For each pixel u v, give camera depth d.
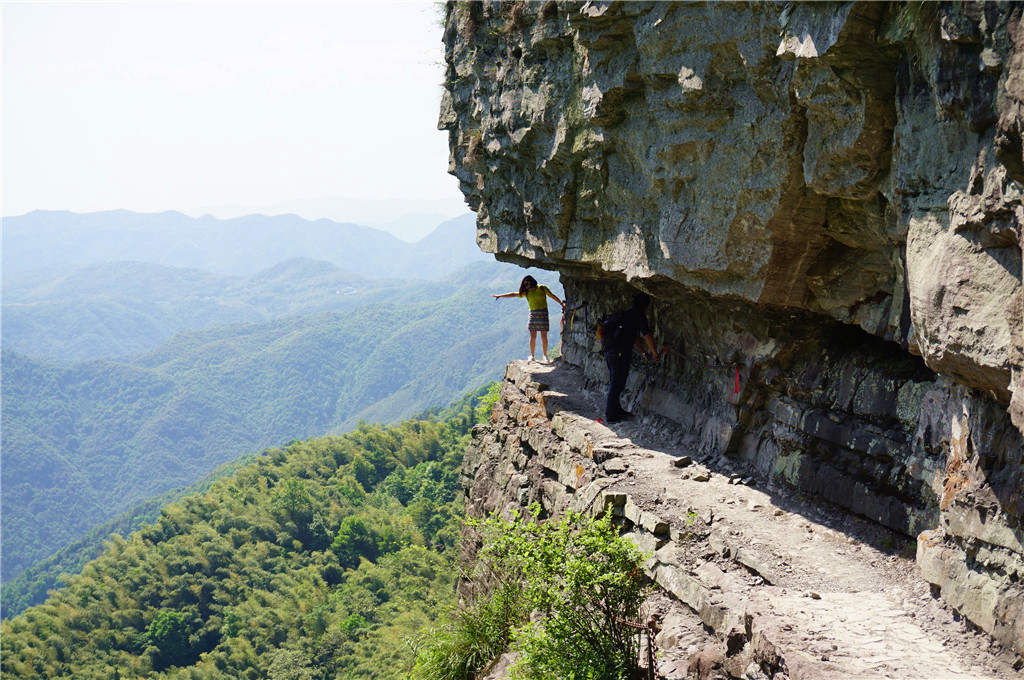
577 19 7.32
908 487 5.38
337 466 112.38
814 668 3.55
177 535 91.19
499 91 11.02
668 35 6.39
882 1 4.20
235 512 95.81
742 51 5.59
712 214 6.61
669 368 9.72
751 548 5.53
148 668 71.62
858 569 5.09
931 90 4.05
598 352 11.91
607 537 5.15
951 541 4.15
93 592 80.81
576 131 8.88
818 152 5.13
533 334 14.55
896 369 5.86
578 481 8.78
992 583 3.68
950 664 3.61
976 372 3.63
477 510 13.87
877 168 4.80
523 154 10.52
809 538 5.74
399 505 97.25
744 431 7.69
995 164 3.38
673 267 7.47
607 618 5.00
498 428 14.55
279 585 79.62
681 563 5.81
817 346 6.97
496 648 7.48
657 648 5.19
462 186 14.70
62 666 70.62
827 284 6.31
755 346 7.57
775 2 5.10
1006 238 3.37
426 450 112.31
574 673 4.76
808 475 6.47
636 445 8.76
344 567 83.38
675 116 6.78
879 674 3.48
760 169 5.92
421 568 56.69
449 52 13.42
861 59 4.46
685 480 7.34
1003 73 3.26
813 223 5.88
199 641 74.12
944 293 3.75
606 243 9.12
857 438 5.98
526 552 5.25
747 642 4.42
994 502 3.70
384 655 38.31
